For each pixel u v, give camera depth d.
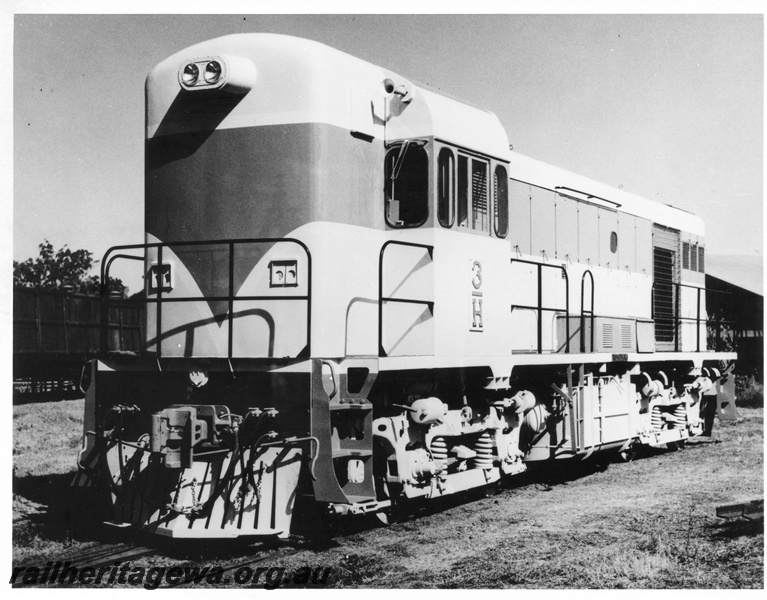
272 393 7.05
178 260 7.71
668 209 15.55
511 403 9.42
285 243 7.39
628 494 10.15
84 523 7.84
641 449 13.88
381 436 7.65
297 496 7.29
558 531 8.11
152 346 7.79
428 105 8.15
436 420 8.16
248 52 7.59
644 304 14.15
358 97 7.88
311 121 7.40
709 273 22.53
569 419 10.86
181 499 7.06
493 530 8.12
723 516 8.36
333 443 7.17
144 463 7.40
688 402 14.94
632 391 12.92
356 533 7.86
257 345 7.40
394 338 8.17
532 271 10.83
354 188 7.80
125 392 7.64
